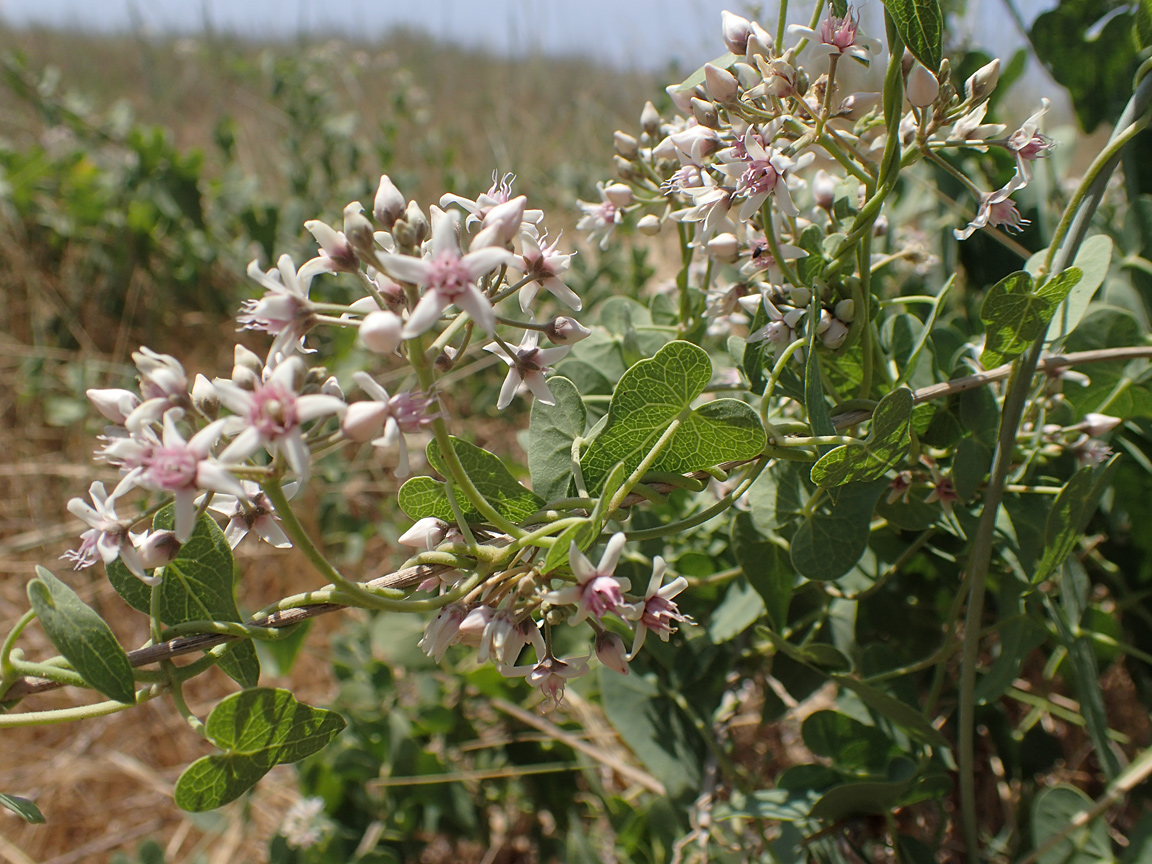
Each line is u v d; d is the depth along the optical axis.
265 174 0.48
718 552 0.15
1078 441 0.13
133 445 0.08
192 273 0.35
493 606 0.09
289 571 0.25
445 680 0.19
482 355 0.28
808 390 0.10
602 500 0.09
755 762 0.18
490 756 0.19
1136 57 0.15
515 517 0.10
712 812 0.13
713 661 0.14
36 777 0.21
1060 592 0.13
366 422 0.08
